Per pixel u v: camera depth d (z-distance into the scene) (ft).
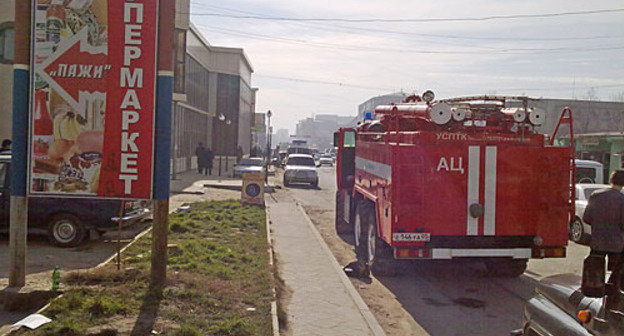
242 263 31.24
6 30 71.56
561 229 28.99
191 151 130.82
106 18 24.22
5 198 34.99
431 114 29.19
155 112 24.57
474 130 31.42
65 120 24.45
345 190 45.65
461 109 29.84
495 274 33.09
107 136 24.54
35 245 35.27
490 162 28.76
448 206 28.58
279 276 29.68
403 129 33.60
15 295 22.11
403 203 28.45
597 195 16.80
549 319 15.66
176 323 20.36
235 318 21.22
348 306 24.80
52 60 24.34
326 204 72.49
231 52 163.53
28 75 24.40
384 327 23.50
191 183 87.15
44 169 24.40
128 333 19.04
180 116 115.65
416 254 28.53
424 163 28.48
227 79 164.04
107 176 24.63
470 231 28.66
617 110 226.17
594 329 13.57
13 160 24.18
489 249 28.89
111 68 24.35
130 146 24.54
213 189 80.89
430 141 29.09
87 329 19.11
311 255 36.04
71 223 34.76
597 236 16.53
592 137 123.13
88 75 24.36
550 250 29.07
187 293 23.62
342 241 45.16
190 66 126.11
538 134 30.35
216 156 162.91
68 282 24.82
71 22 24.22
